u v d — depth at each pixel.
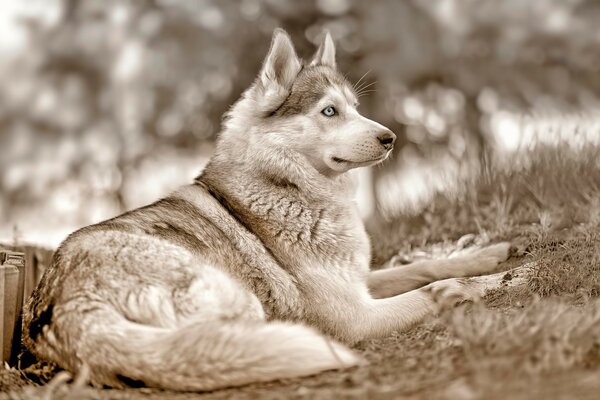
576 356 4.14
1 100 22.84
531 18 20.66
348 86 7.12
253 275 6.18
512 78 20.50
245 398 4.31
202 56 20.91
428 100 20.59
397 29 19.70
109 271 5.27
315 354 4.56
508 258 7.15
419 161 20.36
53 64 22.39
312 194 6.62
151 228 5.94
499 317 4.89
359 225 6.86
